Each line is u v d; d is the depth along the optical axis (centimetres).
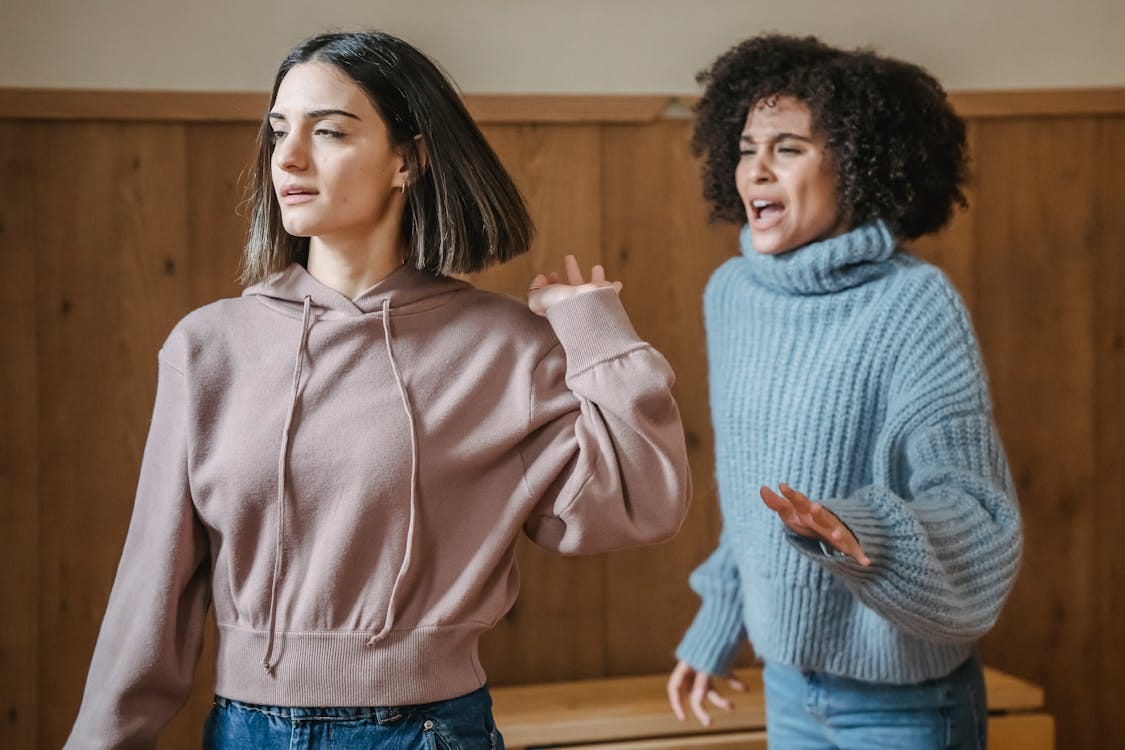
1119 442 268
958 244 262
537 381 125
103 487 235
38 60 227
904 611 136
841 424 161
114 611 123
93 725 121
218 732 119
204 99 232
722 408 177
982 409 156
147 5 230
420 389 121
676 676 197
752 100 180
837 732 166
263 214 127
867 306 164
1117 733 269
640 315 252
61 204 230
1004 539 143
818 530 127
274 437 117
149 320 235
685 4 249
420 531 118
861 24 255
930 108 174
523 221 129
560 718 223
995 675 239
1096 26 261
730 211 196
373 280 125
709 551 258
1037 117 263
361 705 115
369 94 118
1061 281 266
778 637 165
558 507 123
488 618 122
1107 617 269
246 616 118
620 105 247
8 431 231
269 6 234
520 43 244
